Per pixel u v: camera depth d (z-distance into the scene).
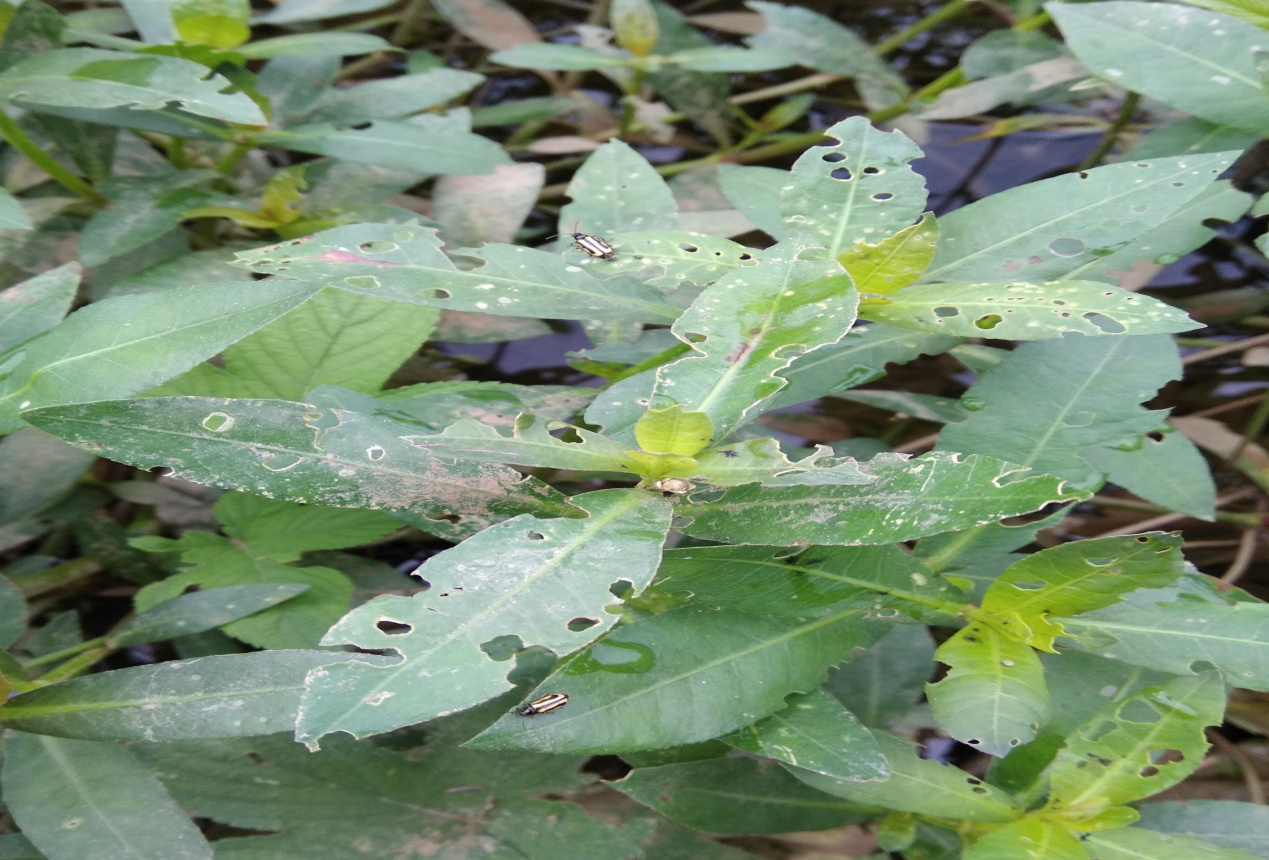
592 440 0.36
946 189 0.54
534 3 0.68
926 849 0.38
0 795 0.39
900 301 0.38
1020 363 0.40
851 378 0.42
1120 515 0.46
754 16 0.63
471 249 0.40
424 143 0.45
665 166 0.56
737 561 0.38
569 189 0.45
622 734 0.36
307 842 0.39
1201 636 0.38
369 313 0.43
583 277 0.40
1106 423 0.40
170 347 0.36
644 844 0.39
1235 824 0.37
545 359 0.48
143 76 0.42
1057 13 0.44
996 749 0.36
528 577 0.35
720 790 0.38
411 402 0.40
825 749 0.37
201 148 0.49
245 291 0.37
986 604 0.37
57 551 0.45
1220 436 0.46
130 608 0.44
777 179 0.45
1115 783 0.37
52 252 0.46
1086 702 0.39
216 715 0.36
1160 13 0.44
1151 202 0.40
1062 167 0.54
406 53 0.63
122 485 0.44
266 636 0.40
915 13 0.65
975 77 0.52
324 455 0.36
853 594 0.38
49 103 0.42
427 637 0.34
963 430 0.40
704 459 0.36
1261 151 0.48
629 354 0.42
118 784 0.37
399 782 0.40
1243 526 0.46
